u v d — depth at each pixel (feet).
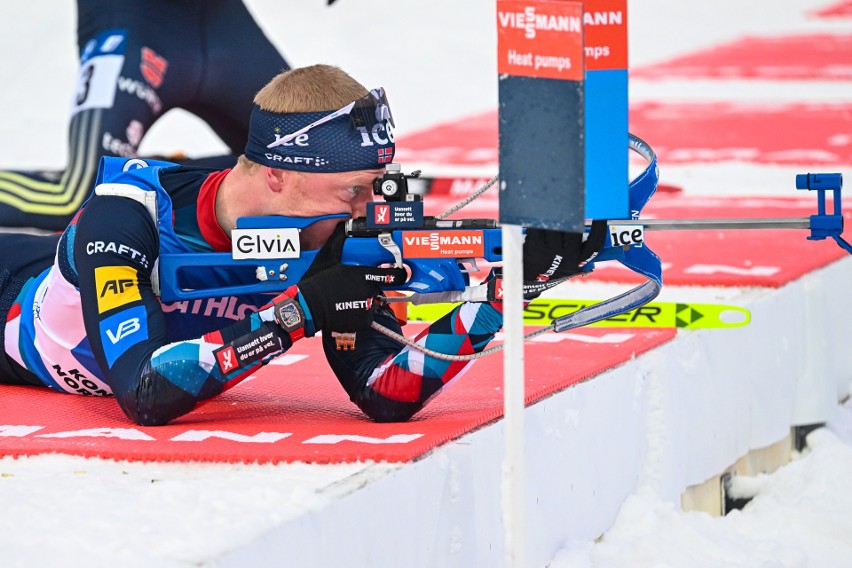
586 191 27.20
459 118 113.09
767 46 142.31
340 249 31.53
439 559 28.81
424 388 31.76
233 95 71.31
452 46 142.92
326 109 31.89
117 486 26.27
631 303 32.17
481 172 87.20
